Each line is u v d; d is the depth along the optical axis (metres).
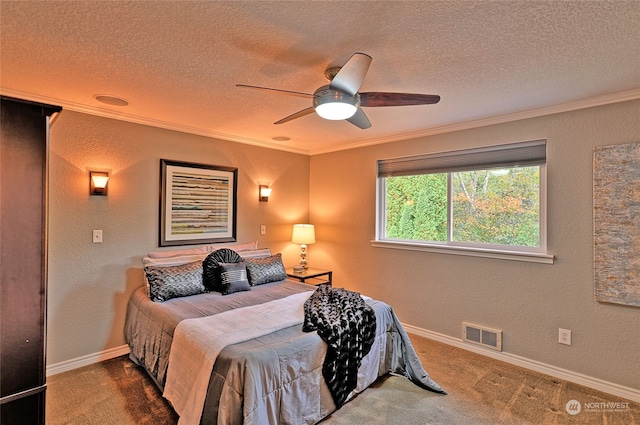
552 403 2.31
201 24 1.55
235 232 3.92
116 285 3.02
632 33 1.58
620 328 2.40
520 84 2.23
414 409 2.23
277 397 1.83
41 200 1.17
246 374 1.70
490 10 1.42
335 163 4.43
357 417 2.14
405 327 3.65
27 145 1.14
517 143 2.91
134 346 2.79
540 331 2.76
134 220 3.12
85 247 2.84
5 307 1.11
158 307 2.57
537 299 2.78
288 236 4.52
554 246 2.69
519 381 2.60
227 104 2.71
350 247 4.22
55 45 1.74
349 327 2.26
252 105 2.73
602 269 2.45
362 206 4.11
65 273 2.75
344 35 1.64
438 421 2.11
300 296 2.89
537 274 2.78
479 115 2.94
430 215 3.60
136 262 3.14
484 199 3.21
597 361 2.50
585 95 2.42
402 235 3.85
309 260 4.72
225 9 1.43
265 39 1.68
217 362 1.80
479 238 3.24
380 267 3.90
